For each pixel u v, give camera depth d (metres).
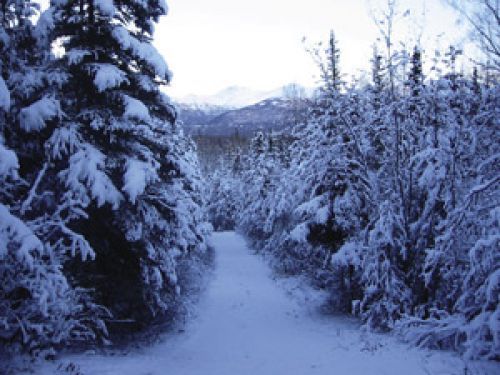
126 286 11.95
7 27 10.23
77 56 10.17
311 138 18.73
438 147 12.38
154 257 11.51
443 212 12.70
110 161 10.69
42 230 9.38
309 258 23.89
